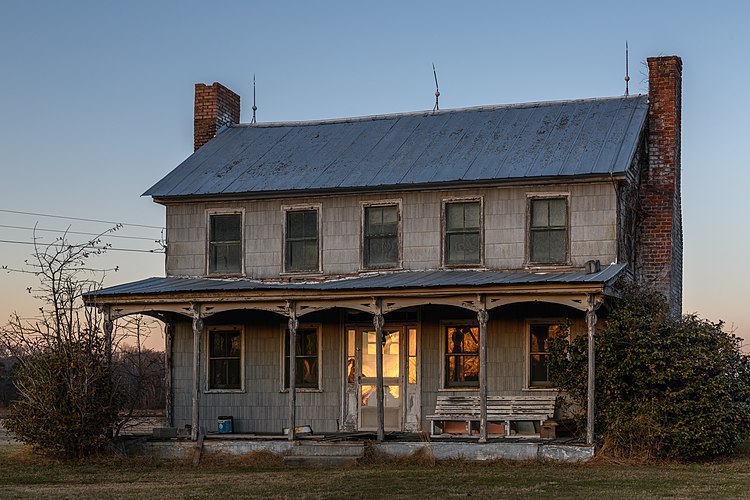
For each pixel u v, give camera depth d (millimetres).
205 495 16562
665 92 25422
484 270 23641
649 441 20250
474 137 25781
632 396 20797
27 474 20344
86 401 22359
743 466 19703
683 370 20156
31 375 22719
